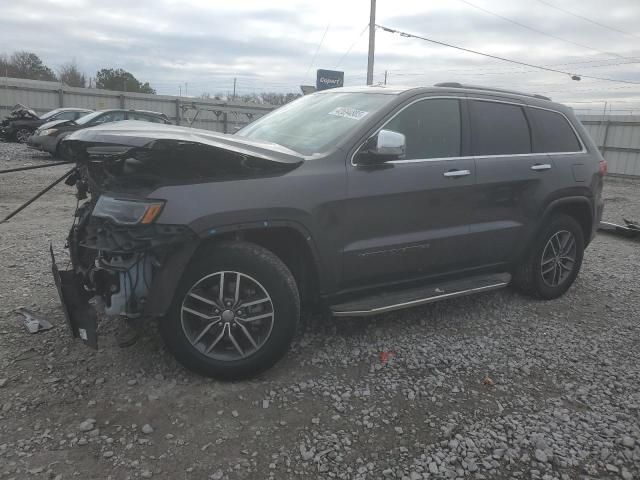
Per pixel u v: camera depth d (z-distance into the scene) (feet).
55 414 9.73
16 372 11.02
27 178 40.50
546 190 15.81
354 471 8.73
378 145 11.65
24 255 19.19
